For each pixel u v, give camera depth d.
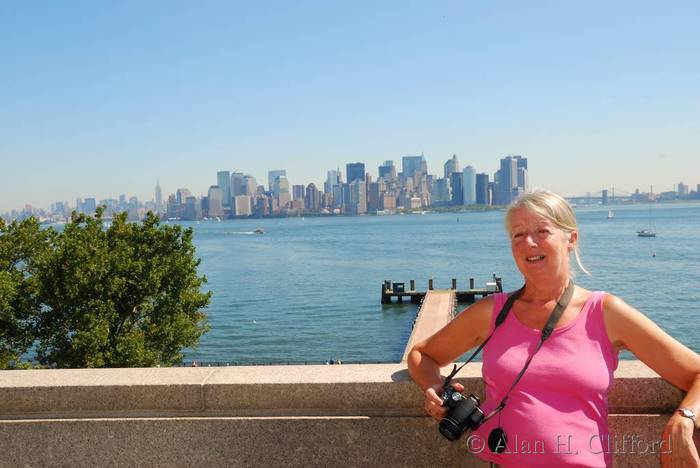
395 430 3.51
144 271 26.19
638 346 2.85
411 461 3.50
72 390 3.66
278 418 3.57
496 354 2.98
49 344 25.73
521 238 3.00
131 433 3.62
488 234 176.25
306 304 58.94
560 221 2.99
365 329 46.41
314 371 3.77
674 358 2.78
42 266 25.53
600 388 2.81
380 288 68.94
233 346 41.38
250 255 127.56
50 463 3.66
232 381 3.62
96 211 29.27
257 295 65.62
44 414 3.68
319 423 3.54
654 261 84.88
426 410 3.18
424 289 68.00
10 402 3.70
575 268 3.09
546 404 2.80
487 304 3.16
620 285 61.97
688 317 44.84
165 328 26.22
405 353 34.81
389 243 150.00
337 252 125.75
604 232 161.75
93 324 24.30
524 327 2.98
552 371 2.82
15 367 25.64
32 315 25.94
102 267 25.02
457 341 3.25
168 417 3.63
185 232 28.55
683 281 63.94
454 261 96.81
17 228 27.39
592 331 2.88
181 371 3.86
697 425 2.66
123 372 3.88
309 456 3.56
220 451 3.59
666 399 3.33
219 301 61.97
